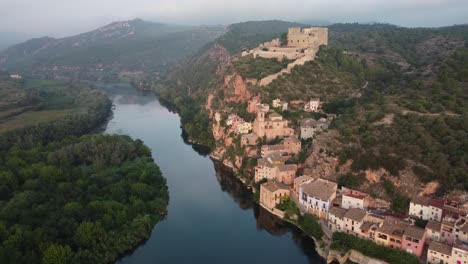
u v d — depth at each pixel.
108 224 131.50
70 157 190.25
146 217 141.38
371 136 149.62
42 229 116.81
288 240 137.12
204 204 167.12
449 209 115.25
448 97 165.75
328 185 143.50
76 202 138.00
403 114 157.25
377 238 117.12
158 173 181.25
